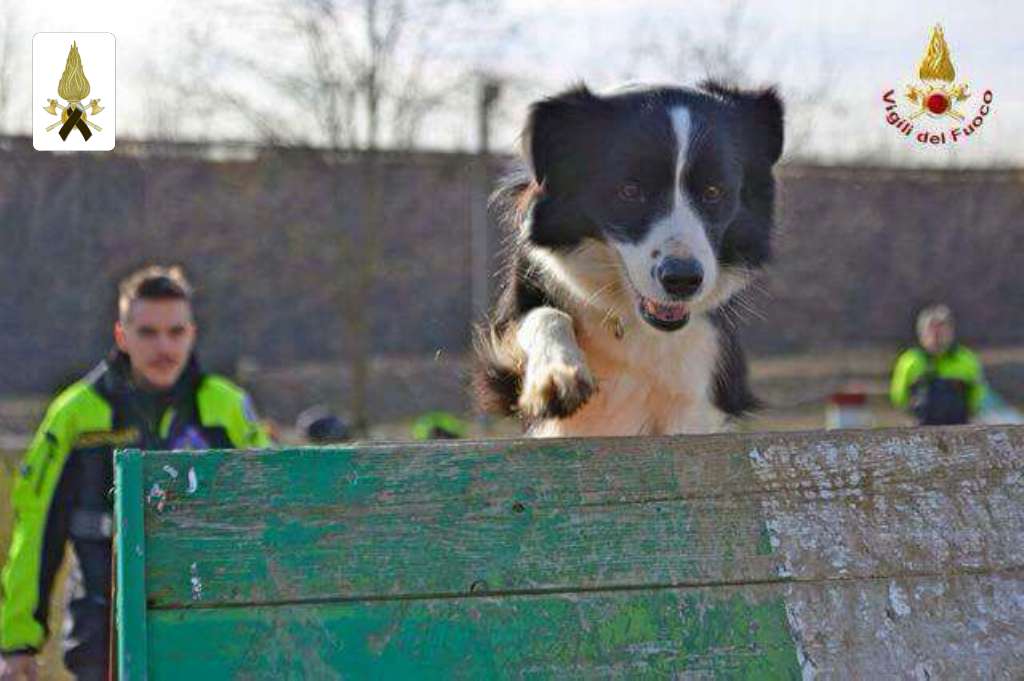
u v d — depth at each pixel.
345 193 17.89
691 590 3.77
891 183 21.22
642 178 5.12
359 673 3.53
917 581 3.88
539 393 4.67
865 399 14.53
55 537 5.86
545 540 3.75
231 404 6.12
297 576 3.59
